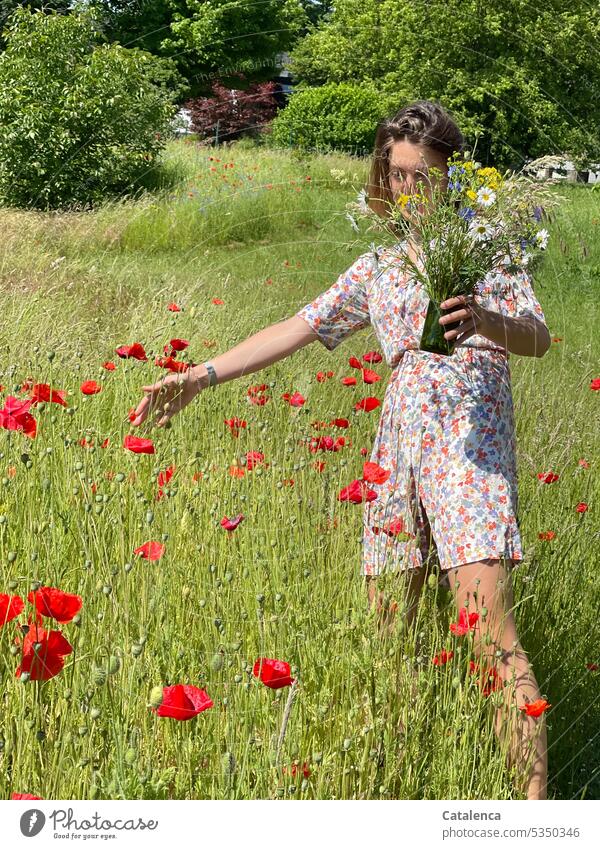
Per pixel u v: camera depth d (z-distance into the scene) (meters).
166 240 11.75
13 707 1.75
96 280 6.98
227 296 6.90
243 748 1.76
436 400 2.27
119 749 1.53
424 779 1.90
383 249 2.49
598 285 9.97
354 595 2.23
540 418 4.08
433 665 2.05
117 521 2.35
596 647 2.59
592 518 3.44
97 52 13.84
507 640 2.08
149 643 1.99
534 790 1.93
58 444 2.89
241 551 2.42
